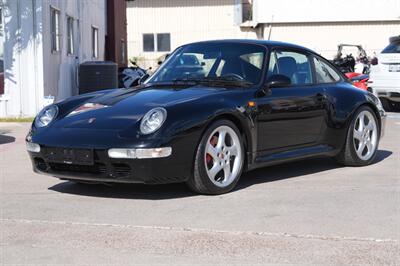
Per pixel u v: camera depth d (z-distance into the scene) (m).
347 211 5.38
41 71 13.23
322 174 7.07
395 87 13.77
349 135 7.32
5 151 9.06
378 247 4.41
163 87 6.46
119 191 6.19
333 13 29.80
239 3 32.41
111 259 4.21
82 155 5.58
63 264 4.12
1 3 13.05
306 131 6.80
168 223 5.04
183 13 32.91
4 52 13.17
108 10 22.20
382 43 29.78
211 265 4.08
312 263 4.10
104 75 15.37
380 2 29.50
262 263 4.11
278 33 30.33
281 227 4.90
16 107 13.30
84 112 6.06
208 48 6.96
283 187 6.35
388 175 6.99
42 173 6.02
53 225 5.02
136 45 33.25
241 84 6.36
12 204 5.74
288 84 6.40
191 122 5.59
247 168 6.23
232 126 6.00
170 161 5.48
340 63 22.20
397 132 10.91
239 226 4.94
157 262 4.14
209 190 5.86
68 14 15.48
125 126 5.58
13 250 4.41
